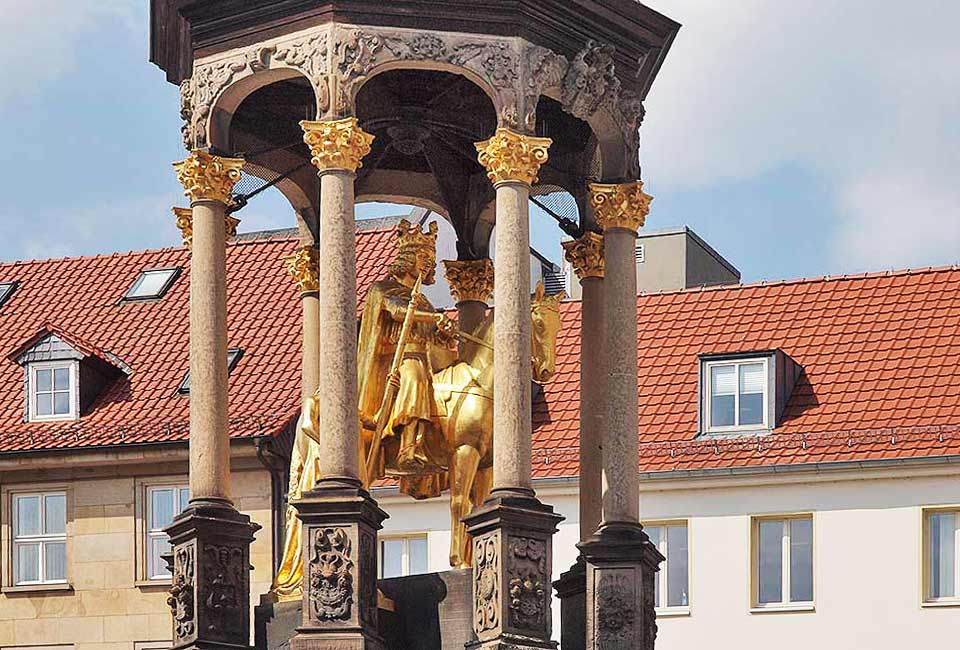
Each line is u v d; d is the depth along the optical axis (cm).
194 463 3588
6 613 6656
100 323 7006
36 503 6669
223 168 3625
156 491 6600
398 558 6350
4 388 6856
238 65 3588
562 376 6444
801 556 6200
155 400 6706
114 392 6775
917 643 6109
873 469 6134
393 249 6825
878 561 6138
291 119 3850
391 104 3900
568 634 3703
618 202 3662
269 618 3631
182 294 7062
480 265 4016
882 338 6444
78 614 6612
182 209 3700
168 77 3800
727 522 6231
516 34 3531
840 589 6156
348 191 3456
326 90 3488
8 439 6669
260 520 6275
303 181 3944
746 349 6425
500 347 3447
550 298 3747
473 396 3709
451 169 4016
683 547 6272
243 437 6253
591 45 3619
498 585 3400
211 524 3556
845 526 6166
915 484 6131
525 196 3484
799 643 6172
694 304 6669
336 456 3409
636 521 3591
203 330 3597
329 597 3384
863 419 6231
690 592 6244
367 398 3697
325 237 3444
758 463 6197
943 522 6125
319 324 3712
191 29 3631
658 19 3712
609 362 3628
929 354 6366
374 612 3422
